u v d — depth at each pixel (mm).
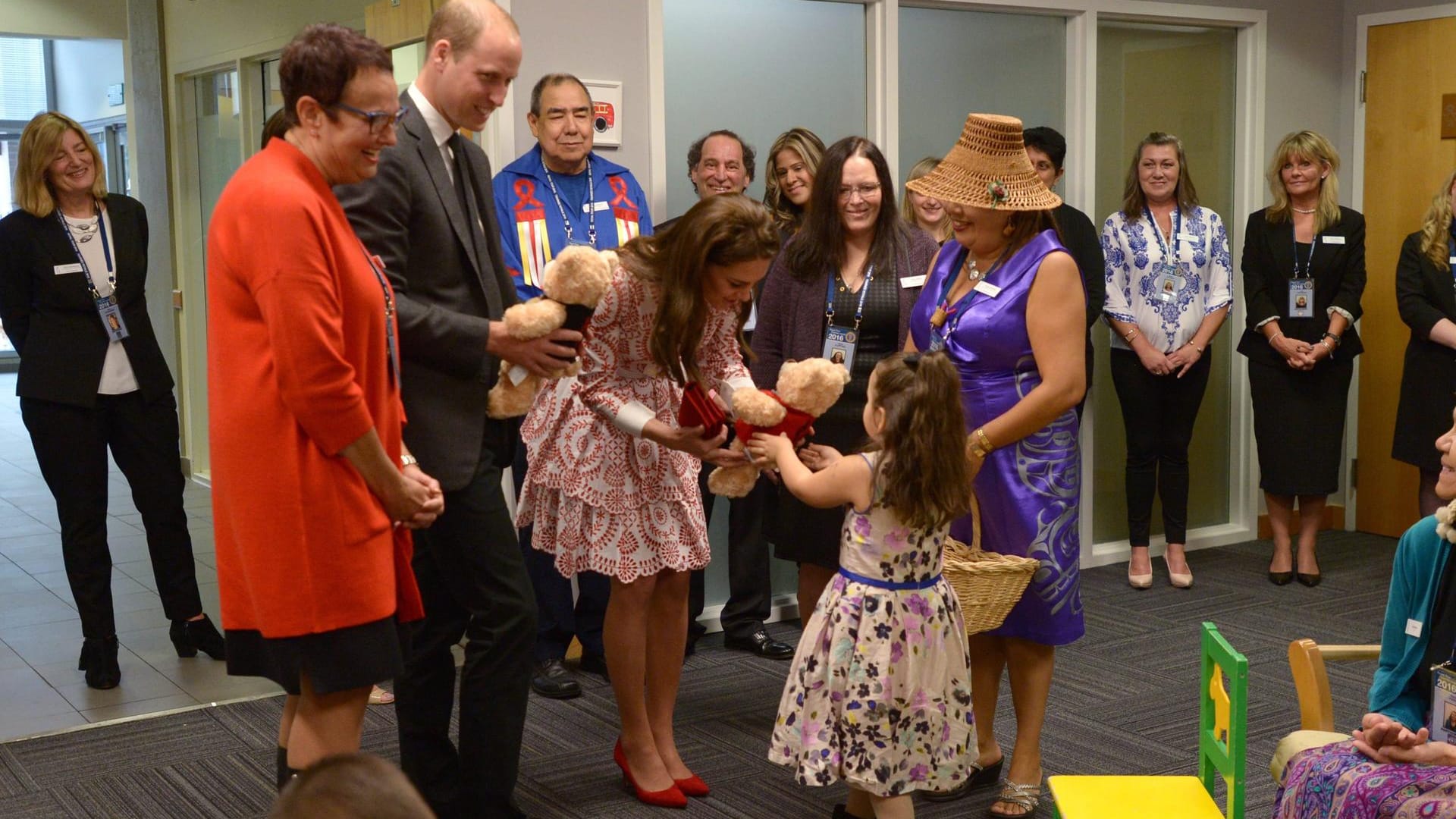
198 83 6996
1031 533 2963
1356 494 6238
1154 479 5316
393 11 4340
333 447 2072
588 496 2965
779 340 3621
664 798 3133
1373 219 6066
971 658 3209
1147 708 3855
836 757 2652
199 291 7246
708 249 2697
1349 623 4762
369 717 3762
